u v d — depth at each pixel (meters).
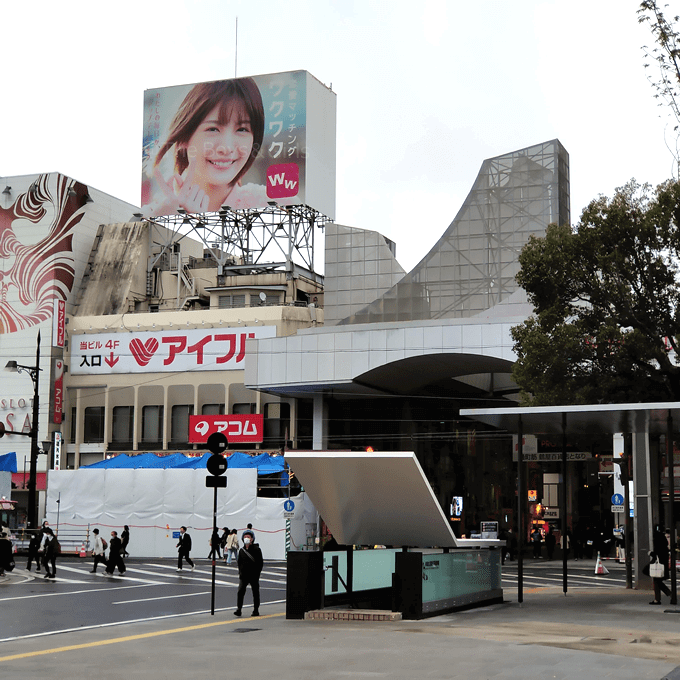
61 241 69.69
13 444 66.50
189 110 68.69
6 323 68.94
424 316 60.94
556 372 26.95
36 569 36.69
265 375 54.97
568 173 62.47
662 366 26.75
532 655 12.23
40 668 11.91
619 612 18.66
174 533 45.84
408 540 19.39
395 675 10.75
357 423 64.75
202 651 13.33
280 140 66.38
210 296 69.06
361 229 64.50
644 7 20.42
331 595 18.44
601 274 27.86
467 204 61.53
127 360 65.81
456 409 66.69
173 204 68.44
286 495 48.78
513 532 60.56
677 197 25.97
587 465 59.19
